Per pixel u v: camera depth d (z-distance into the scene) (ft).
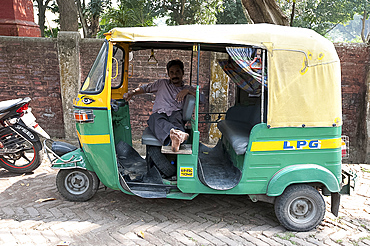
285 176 11.08
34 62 20.88
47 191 14.44
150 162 13.00
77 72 20.49
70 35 20.11
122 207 13.03
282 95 10.83
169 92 13.26
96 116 11.68
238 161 12.26
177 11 52.80
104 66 11.60
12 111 15.93
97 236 10.73
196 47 10.84
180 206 13.37
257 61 10.93
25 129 16.03
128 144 15.35
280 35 10.77
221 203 13.82
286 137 11.08
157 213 12.62
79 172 13.12
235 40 10.64
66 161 12.69
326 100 11.01
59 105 21.47
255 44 10.66
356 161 20.79
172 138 11.06
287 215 11.31
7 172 16.99
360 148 20.47
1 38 20.47
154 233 11.05
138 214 12.48
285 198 11.21
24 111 16.24
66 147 13.28
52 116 21.61
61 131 21.79
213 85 20.90
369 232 11.55
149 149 12.69
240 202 13.97
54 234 10.77
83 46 20.61
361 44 19.74
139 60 20.84
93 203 13.29
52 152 13.06
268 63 10.71
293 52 10.77
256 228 11.65
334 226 11.94
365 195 14.94
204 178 11.40
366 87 19.77
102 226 11.41
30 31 31.22
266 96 11.57
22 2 30.27
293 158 11.22
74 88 20.66
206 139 22.09
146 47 15.05
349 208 13.55
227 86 20.83
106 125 11.67
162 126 12.35
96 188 13.20
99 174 12.34
